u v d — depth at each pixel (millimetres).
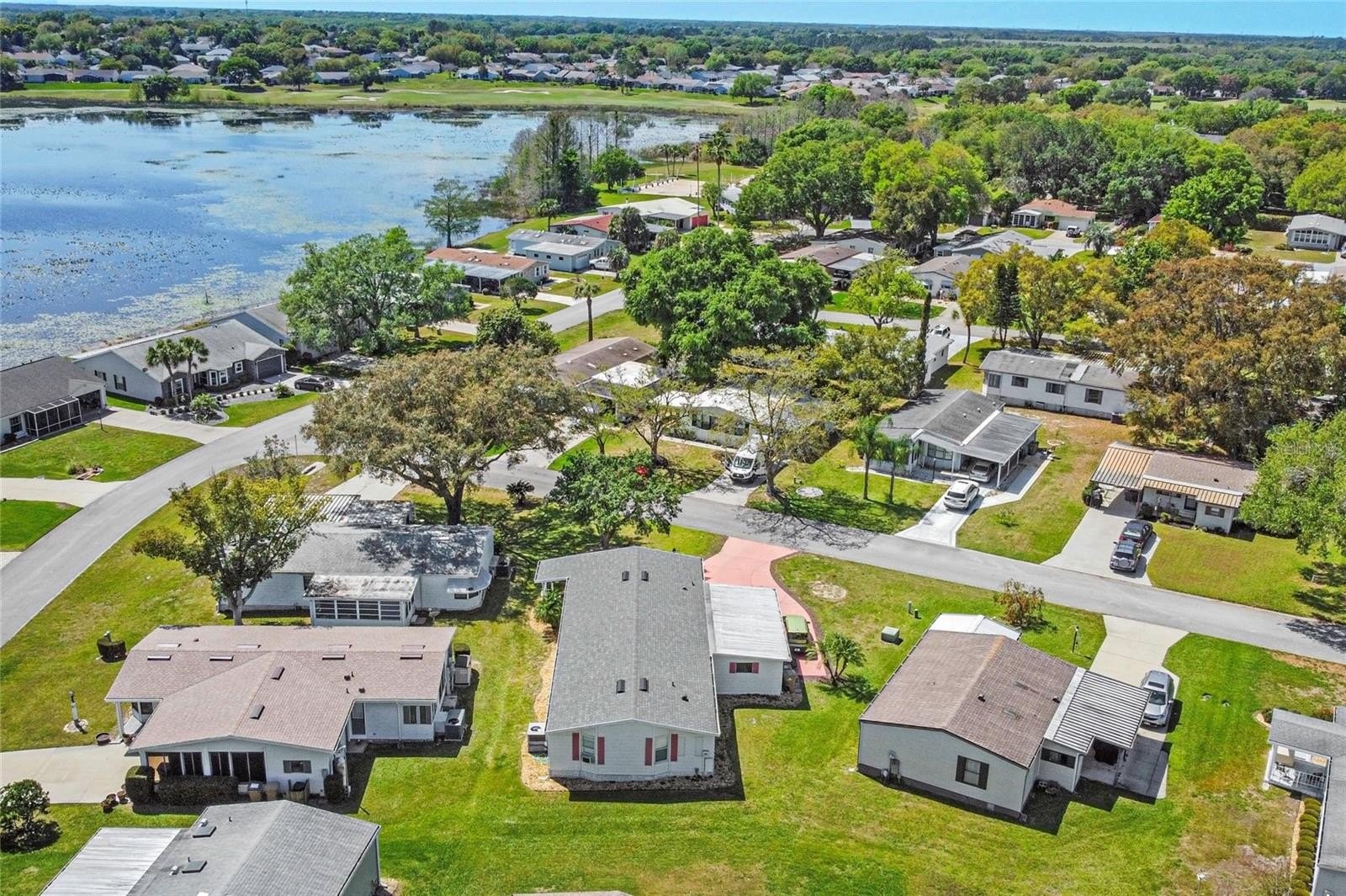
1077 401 83688
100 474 69250
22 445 73312
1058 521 64688
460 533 55781
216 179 181625
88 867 33250
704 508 66125
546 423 60594
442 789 40562
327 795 39594
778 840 38031
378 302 94062
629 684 42031
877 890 35625
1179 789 41031
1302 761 41844
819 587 56406
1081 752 39750
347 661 44281
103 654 48531
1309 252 138125
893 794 40812
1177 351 67688
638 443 77062
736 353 77375
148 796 39094
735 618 49625
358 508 60312
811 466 73250
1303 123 177250
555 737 40750
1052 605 54500
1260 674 48531
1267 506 53312
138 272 123062
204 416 79938
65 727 43844
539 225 154875
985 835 38469
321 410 57375
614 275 127062
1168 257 100125
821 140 184500
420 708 43000
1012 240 139000
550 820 38875
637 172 187000
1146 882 36094
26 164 188125
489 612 53469
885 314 96062
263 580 52250
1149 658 49750
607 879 35938
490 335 90000
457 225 143125
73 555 58344
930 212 133125
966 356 98188
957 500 65812
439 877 35844
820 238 142250
